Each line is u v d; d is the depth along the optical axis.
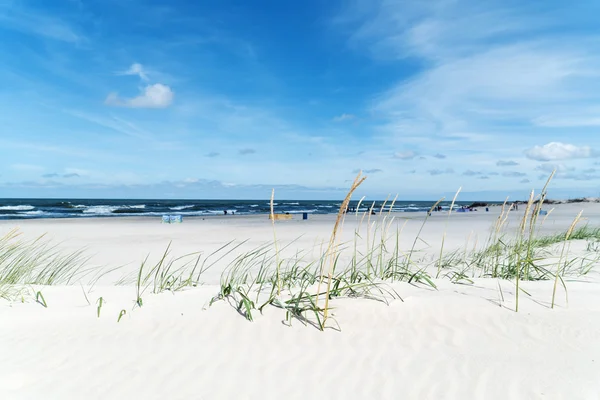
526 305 3.92
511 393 2.56
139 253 11.16
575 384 2.62
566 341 3.18
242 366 2.95
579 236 11.03
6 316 3.79
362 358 3.03
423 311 3.78
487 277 5.48
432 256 9.48
